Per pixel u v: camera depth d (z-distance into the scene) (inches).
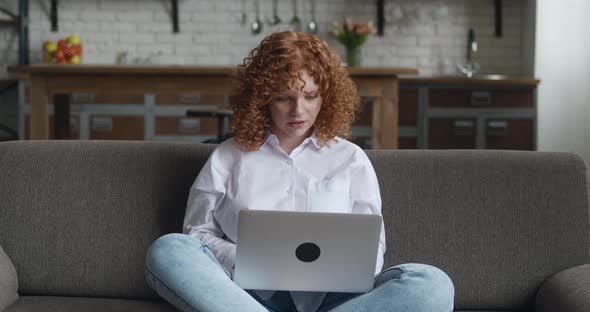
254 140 69.3
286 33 69.2
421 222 70.9
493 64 244.4
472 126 219.1
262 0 243.9
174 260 58.1
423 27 244.8
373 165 73.2
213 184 68.4
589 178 72.1
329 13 244.4
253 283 58.9
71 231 71.2
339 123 70.6
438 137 219.9
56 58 229.5
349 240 56.9
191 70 150.3
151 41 244.5
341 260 57.6
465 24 244.5
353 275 58.0
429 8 244.2
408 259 70.2
